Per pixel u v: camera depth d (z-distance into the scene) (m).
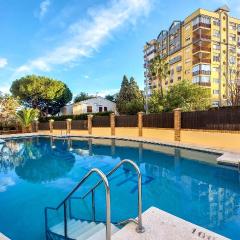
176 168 11.02
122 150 16.58
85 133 28.45
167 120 19.36
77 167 12.43
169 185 8.65
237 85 23.78
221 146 14.45
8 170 12.12
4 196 8.27
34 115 35.41
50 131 32.81
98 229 4.56
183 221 3.96
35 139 25.23
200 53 44.78
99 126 26.92
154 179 9.50
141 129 22.34
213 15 45.78
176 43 51.53
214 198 7.21
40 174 11.23
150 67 38.38
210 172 10.01
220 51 46.44
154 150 15.74
